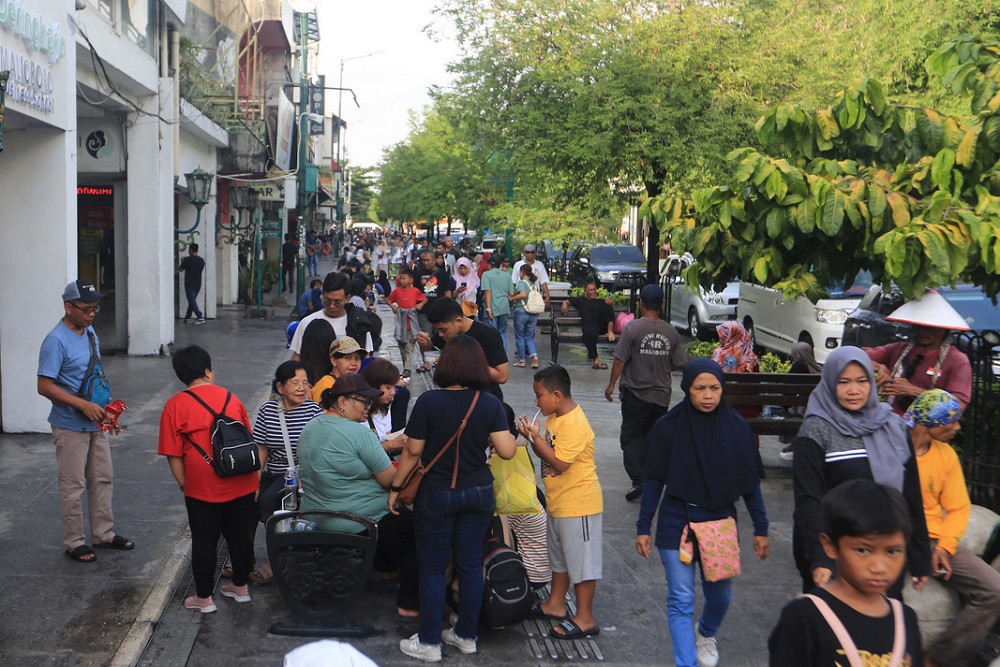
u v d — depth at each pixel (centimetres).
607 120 1750
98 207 2183
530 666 540
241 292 2941
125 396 1252
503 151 2094
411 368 1562
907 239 629
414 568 592
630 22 1853
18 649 524
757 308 1808
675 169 1797
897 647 284
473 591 542
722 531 496
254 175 2355
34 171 1012
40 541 701
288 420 636
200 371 588
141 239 1584
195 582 604
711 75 1783
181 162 1916
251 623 585
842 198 677
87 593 607
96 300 666
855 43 1912
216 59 2225
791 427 960
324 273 4534
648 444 519
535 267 1878
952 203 679
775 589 670
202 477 579
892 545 281
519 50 1906
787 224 694
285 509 613
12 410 1026
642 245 3431
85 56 1192
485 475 539
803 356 1041
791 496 910
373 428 680
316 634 567
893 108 786
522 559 602
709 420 502
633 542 769
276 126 2333
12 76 867
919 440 483
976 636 494
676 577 504
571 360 1812
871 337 1280
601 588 666
